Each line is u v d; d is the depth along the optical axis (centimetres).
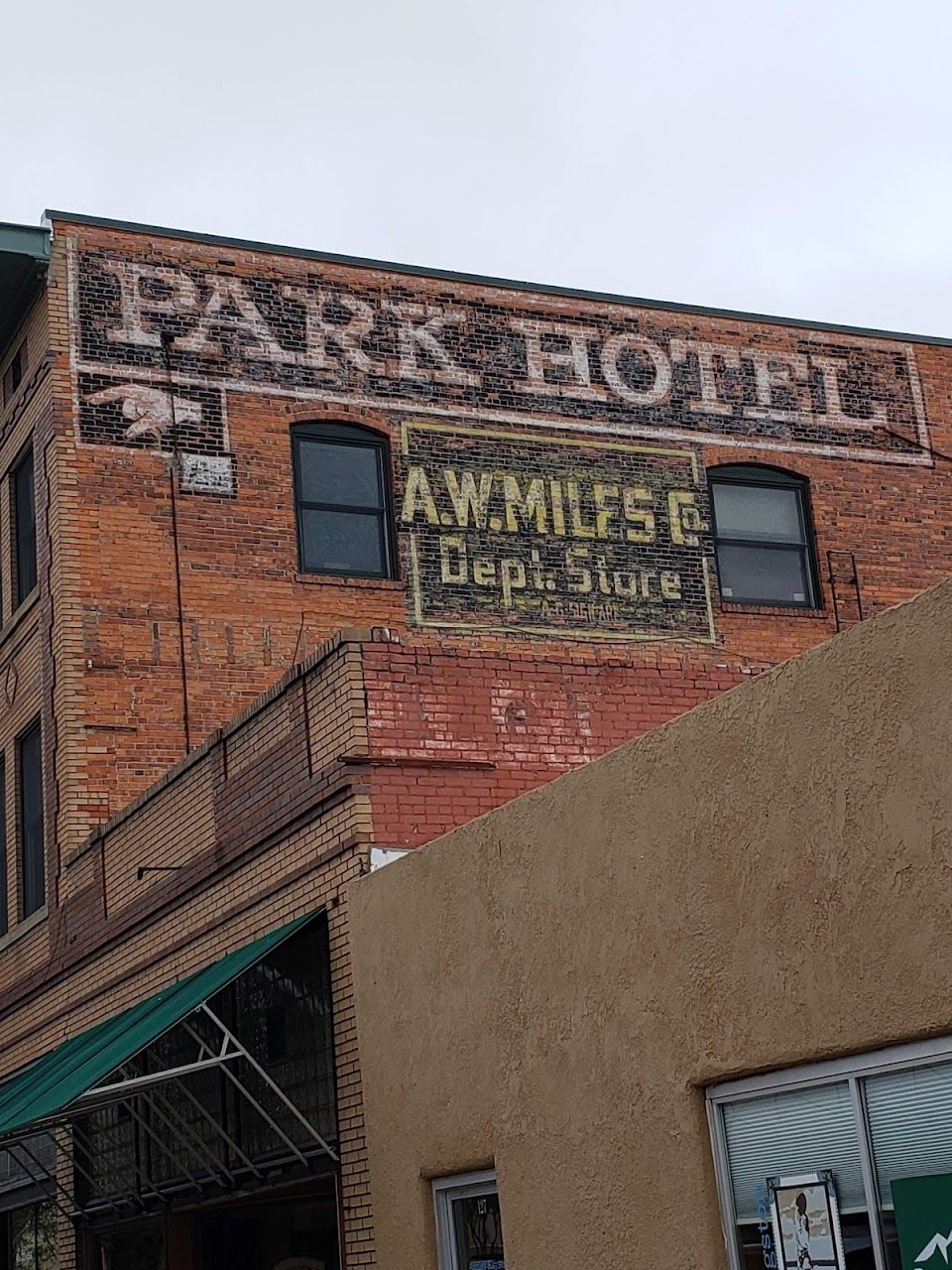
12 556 2191
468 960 1088
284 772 1355
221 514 2061
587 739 1344
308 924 1281
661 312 2334
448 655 1310
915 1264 760
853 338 2439
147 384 2070
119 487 2027
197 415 2083
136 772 1952
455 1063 1091
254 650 2033
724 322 2364
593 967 970
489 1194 1079
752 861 855
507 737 1312
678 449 2288
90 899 1784
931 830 747
